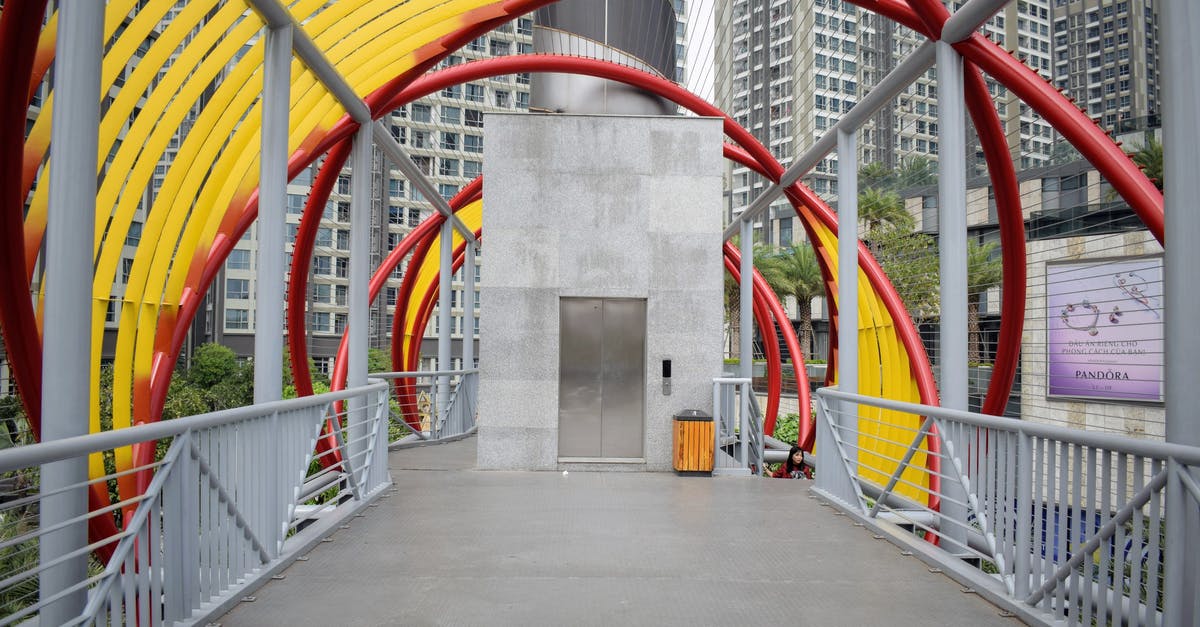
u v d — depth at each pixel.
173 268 7.17
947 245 6.71
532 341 10.33
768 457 16.92
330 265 63.69
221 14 6.38
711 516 7.04
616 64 12.78
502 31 76.62
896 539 5.96
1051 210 21.23
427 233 17.33
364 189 9.19
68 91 3.56
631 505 7.52
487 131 10.42
